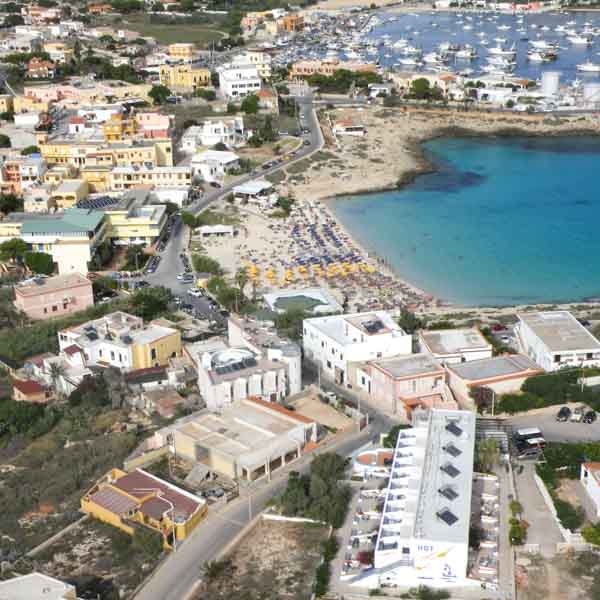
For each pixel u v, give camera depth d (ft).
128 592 454.40
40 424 628.28
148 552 482.28
